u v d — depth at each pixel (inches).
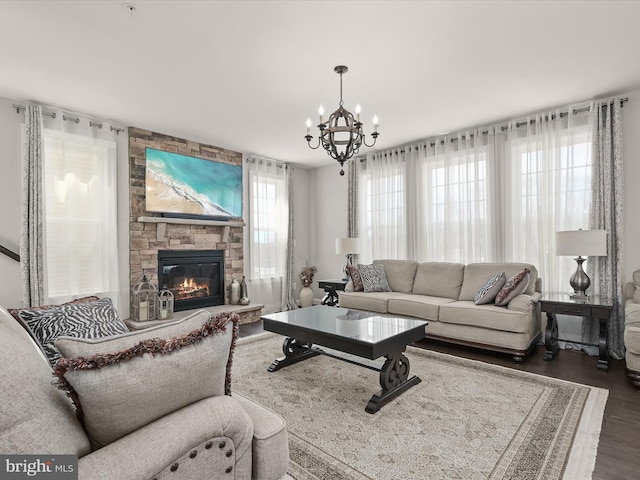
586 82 128.3
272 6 85.1
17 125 140.7
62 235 149.1
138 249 173.3
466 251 181.0
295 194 256.5
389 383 100.4
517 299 136.7
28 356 34.8
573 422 86.4
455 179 186.1
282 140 195.5
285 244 241.0
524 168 163.9
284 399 99.8
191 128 175.3
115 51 104.6
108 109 149.7
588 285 138.7
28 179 138.2
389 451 75.2
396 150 210.5
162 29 94.0
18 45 101.1
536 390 105.7
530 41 101.1
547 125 156.2
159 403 37.7
